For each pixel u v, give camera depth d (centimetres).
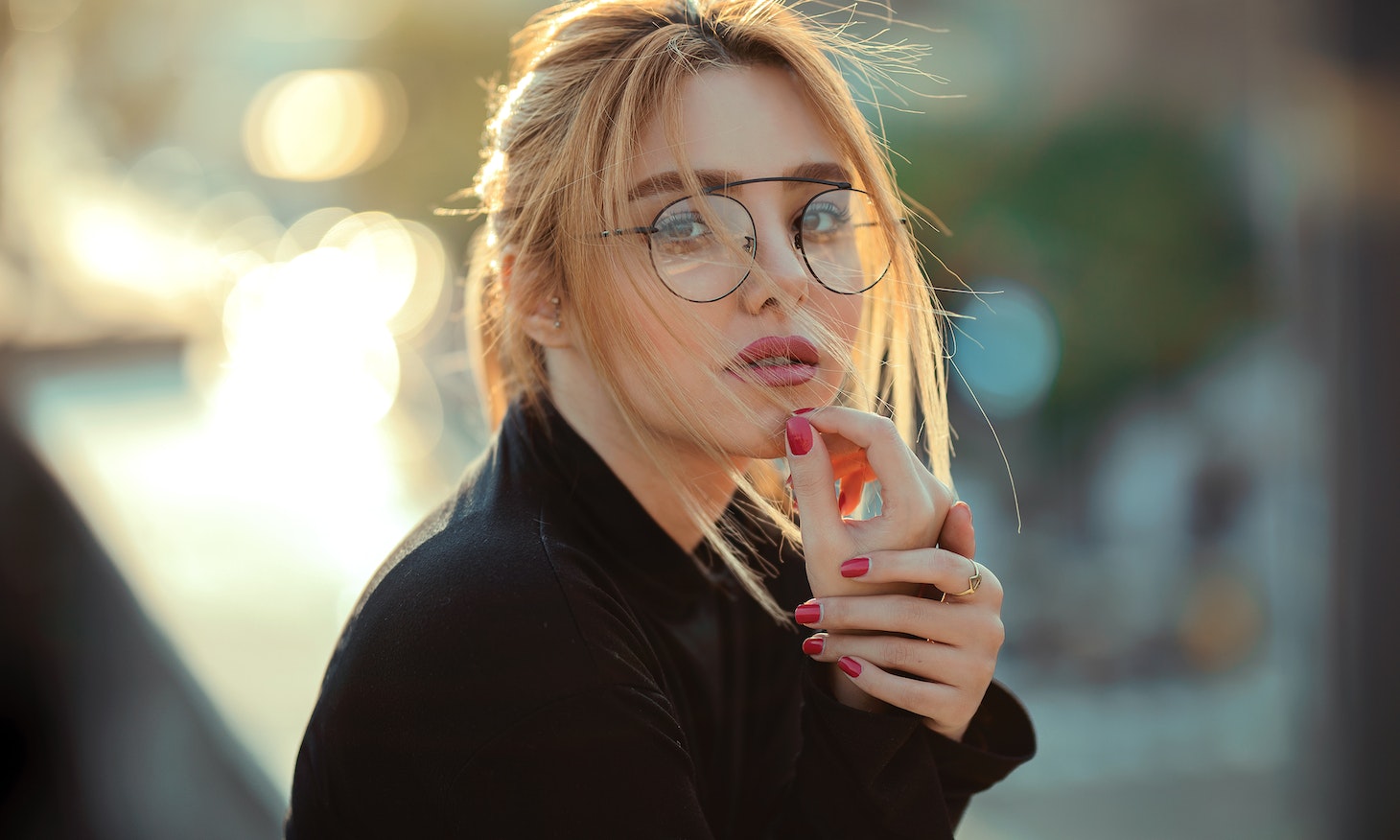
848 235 121
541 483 118
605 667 104
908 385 130
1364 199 309
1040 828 518
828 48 128
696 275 112
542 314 121
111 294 446
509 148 123
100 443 330
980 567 112
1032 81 1002
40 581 330
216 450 332
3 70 467
